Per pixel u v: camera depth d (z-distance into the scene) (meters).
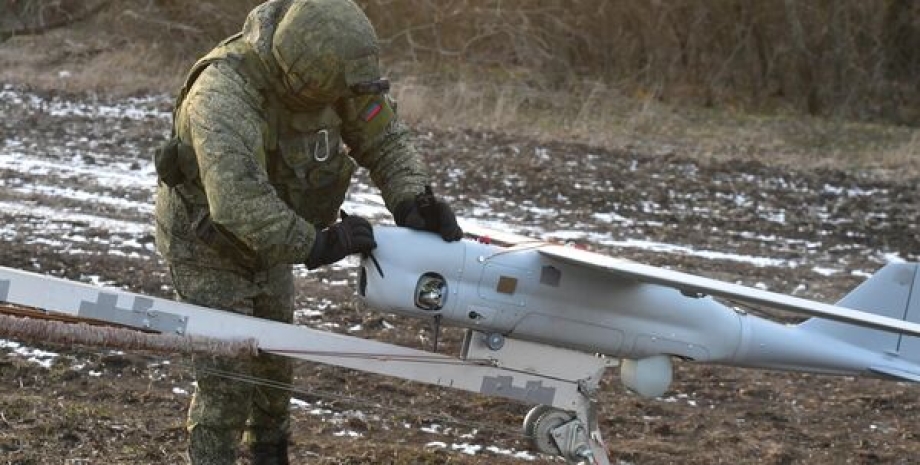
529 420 10.07
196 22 33.88
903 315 11.63
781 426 13.83
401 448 12.06
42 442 11.31
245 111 8.80
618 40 35.62
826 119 34.88
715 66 35.59
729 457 12.72
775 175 27.36
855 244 22.58
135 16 33.78
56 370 13.27
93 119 27.19
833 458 12.98
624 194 24.59
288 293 10.01
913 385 15.59
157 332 8.67
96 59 32.78
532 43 35.34
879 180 27.61
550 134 29.48
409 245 9.25
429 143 27.38
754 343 10.64
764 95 35.66
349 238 8.94
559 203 23.59
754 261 20.84
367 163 10.09
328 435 12.36
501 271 9.43
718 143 30.41
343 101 9.76
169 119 27.73
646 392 10.24
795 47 35.31
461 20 35.38
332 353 9.03
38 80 30.61
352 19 8.86
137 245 18.80
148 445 11.49
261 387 10.15
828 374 11.33
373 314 16.55
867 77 35.59
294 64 8.77
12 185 21.64
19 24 35.00
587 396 10.00
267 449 10.38
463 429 12.85
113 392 12.81
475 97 31.92
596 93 34.03
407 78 32.56
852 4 35.53
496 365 9.73
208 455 9.49
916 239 23.06
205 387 9.46
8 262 17.17
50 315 8.66
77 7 35.34
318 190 9.50
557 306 9.67
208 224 9.14
